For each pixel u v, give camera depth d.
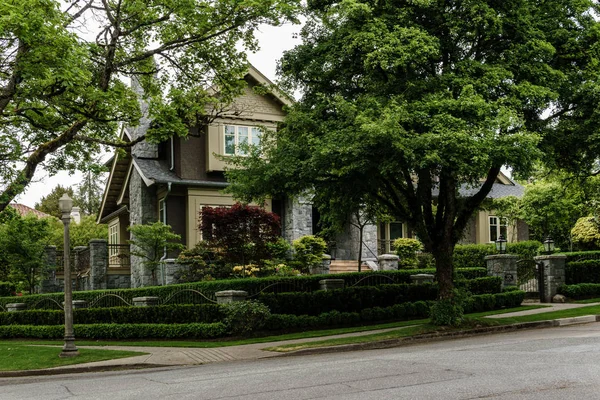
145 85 19.31
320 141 14.47
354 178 15.52
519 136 13.30
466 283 17.88
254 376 10.03
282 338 16.33
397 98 14.56
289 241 27.41
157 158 28.44
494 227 36.50
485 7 14.26
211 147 26.69
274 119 27.91
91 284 27.77
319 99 16.39
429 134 13.15
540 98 14.59
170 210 26.52
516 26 14.99
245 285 18.59
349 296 19.08
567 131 16.33
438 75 15.13
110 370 13.34
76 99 17.05
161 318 18.09
